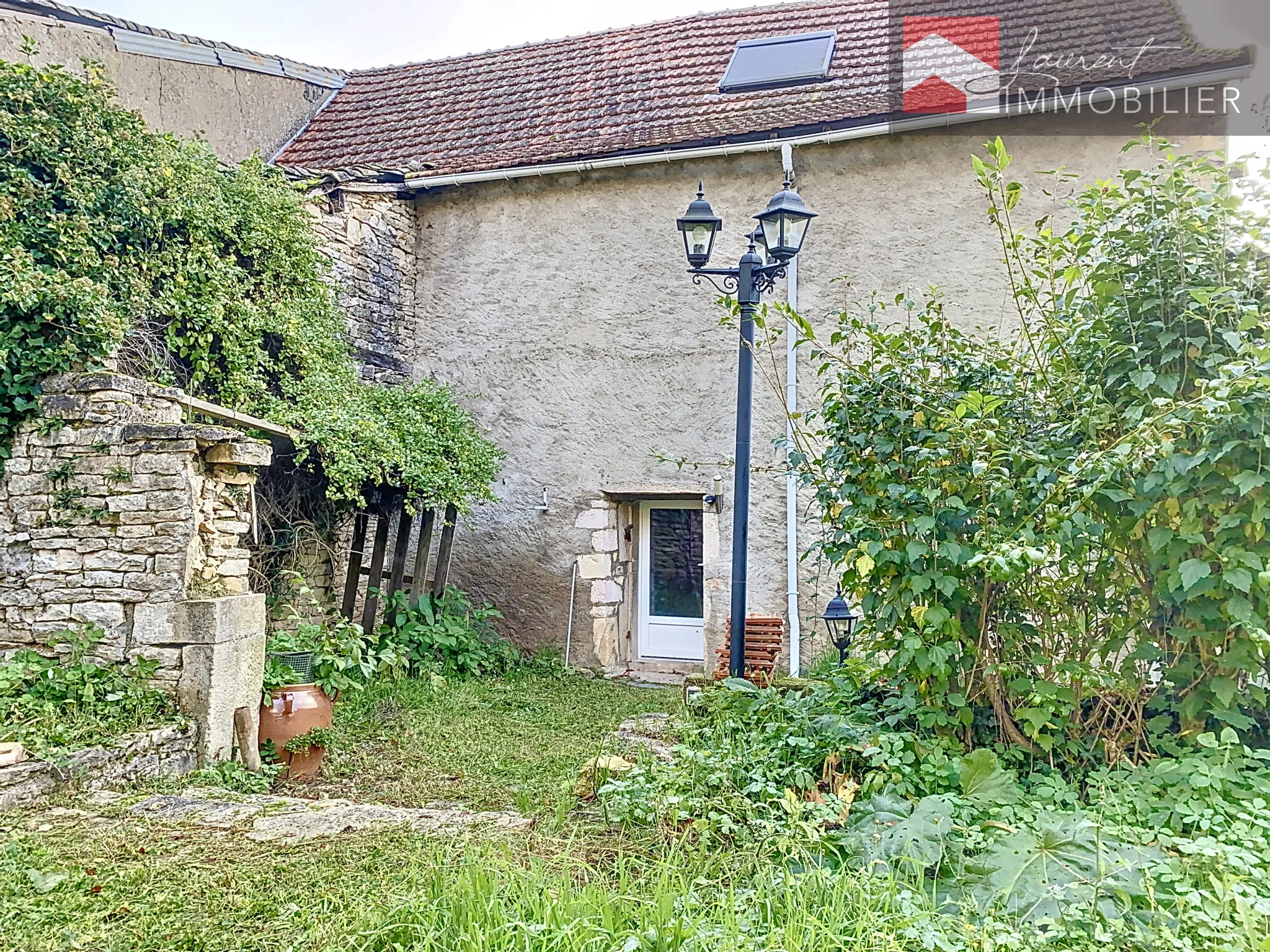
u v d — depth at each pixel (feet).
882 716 12.93
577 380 27.73
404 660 22.98
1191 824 9.61
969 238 23.86
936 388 12.50
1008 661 11.91
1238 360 10.27
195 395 19.51
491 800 14.89
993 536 11.27
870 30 28.43
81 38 23.47
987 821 9.86
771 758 11.85
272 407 20.71
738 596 15.75
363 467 21.25
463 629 25.81
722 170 26.32
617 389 27.30
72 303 15.96
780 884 8.71
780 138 24.44
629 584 29.63
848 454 12.49
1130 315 11.35
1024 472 11.62
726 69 29.09
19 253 15.75
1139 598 11.43
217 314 19.83
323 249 25.12
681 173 26.76
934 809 9.62
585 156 26.53
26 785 12.54
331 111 33.37
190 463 15.62
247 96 29.81
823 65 27.02
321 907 8.97
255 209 21.68
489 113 30.78
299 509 23.56
